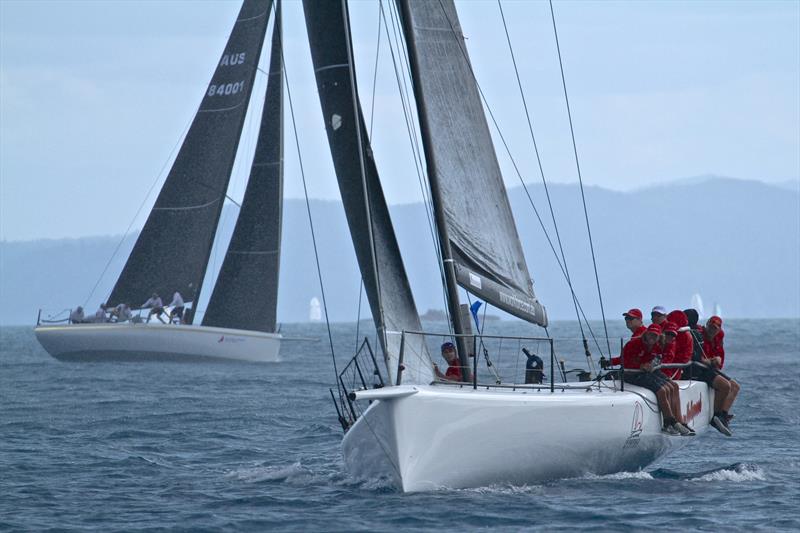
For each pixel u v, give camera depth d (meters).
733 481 56.31
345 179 49.34
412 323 49.72
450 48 52.19
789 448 70.44
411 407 46.03
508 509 47.22
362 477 53.16
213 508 49.88
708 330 61.72
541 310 54.69
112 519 47.75
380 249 49.47
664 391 55.56
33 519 47.84
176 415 91.81
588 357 57.88
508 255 53.38
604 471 54.78
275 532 44.78
